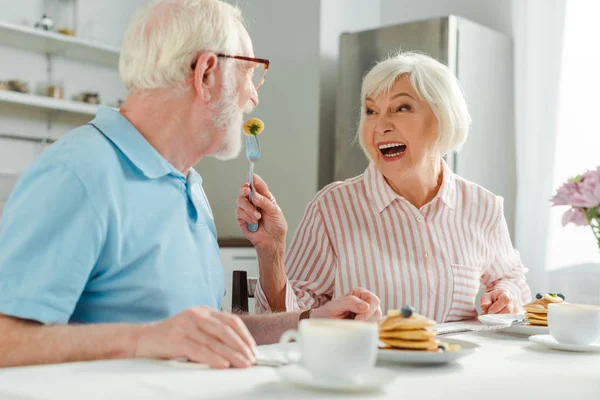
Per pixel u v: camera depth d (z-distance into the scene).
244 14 4.46
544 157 3.69
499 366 1.08
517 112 3.84
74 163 1.20
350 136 3.95
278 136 4.34
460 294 1.98
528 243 3.71
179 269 1.34
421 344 1.07
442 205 2.02
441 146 1.98
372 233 2.01
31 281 1.11
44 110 3.85
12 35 3.55
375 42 3.86
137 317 1.29
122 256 1.26
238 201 1.70
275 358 1.06
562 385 0.96
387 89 1.97
